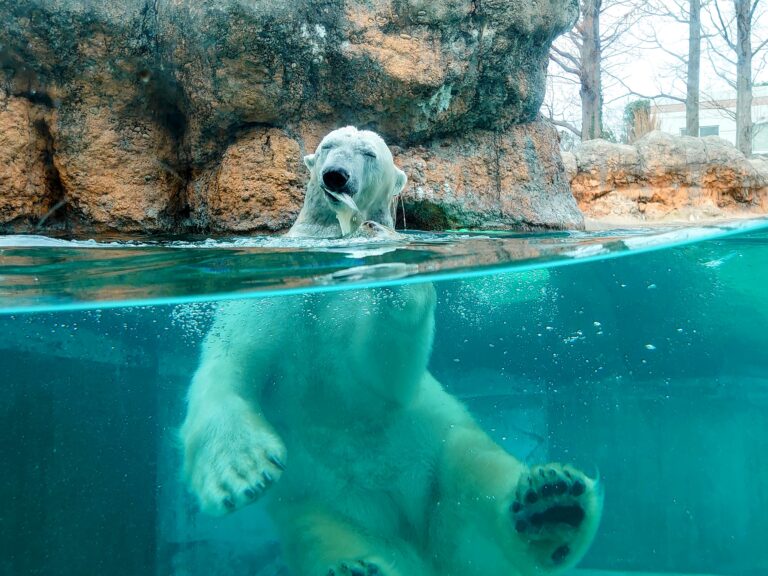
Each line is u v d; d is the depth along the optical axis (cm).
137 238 293
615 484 203
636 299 224
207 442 148
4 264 197
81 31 329
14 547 186
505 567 158
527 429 216
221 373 162
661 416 237
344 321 168
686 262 226
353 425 171
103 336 196
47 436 213
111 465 220
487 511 158
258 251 218
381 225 284
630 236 255
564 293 212
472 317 206
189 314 184
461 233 316
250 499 137
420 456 173
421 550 165
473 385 223
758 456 233
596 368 232
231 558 167
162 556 173
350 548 147
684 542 190
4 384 207
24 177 337
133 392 215
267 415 170
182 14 329
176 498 163
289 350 167
